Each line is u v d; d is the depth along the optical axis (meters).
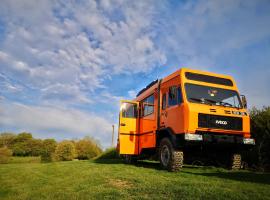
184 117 8.91
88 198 5.54
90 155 46.06
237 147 9.71
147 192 5.73
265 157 11.39
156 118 11.06
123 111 12.91
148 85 12.59
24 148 65.56
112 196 5.57
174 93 9.48
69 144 40.94
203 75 9.94
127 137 12.75
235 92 10.13
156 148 11.20
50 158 43.19
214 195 5.20
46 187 7.30
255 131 11.92
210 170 9.94
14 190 7.31
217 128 9.02
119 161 16.17
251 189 5.72
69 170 10.66
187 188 5.86
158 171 9.37
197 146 9.23
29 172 11.12
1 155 49.00
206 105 9.19
